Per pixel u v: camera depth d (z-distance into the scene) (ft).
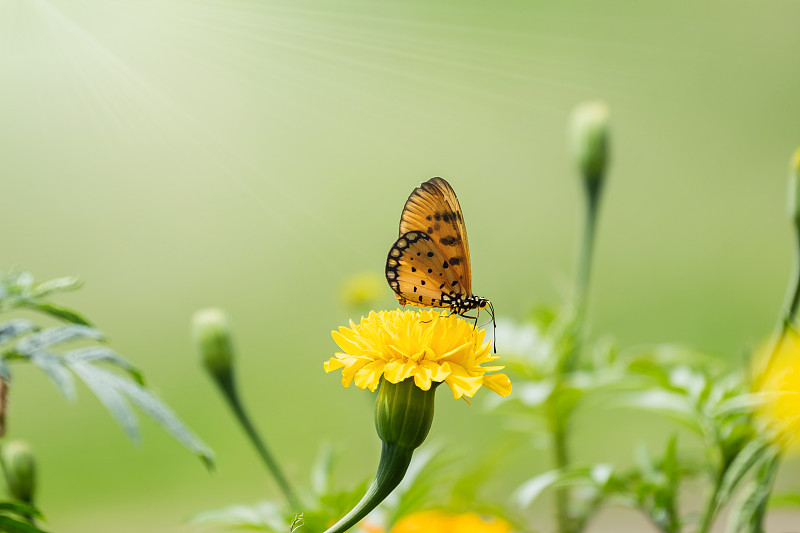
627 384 1.99
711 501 1.91
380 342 1.76
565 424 2.06
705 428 1.93
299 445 3.91
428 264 1.89
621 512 2.59
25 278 1.82
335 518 1.90
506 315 4.63
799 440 1.86
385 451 1.76
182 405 4.39
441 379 1.73
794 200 1.93
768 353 1.89
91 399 4.50
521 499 1.92
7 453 1.88
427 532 1.92
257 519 1.91
